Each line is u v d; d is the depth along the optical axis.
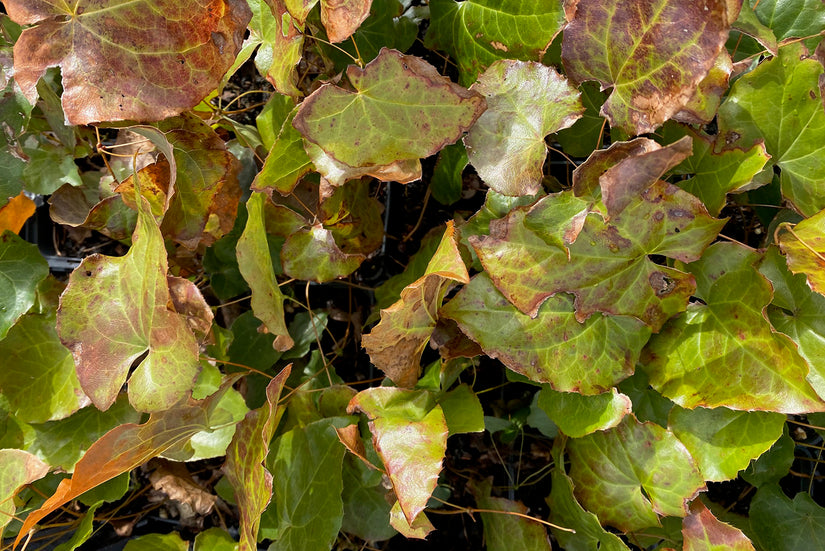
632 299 0.40
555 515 0.46
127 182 0.42
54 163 0.48
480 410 0.43
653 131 0.38
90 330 0.40
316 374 0.48
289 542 0.44
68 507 0.48
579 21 0.38
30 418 0.44
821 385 0.39
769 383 0.39
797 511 0.44
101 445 0.38
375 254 0.54
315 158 0.40
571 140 0.44
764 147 0.39
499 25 0.42
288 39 0.39
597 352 0.41
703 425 0.41
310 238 0.44
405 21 0.48
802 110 0.39
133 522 0.53
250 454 0.42
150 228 0.38
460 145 0.45
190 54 0.38
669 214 0.39
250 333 0.50
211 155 0.42
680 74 0.37
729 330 0.40
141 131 0.39
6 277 0.44
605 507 0.43
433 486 0.39
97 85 0.37
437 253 0.39
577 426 0.42
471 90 0.38
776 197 0.44
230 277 0.50
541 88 0.40
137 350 0.40
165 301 0.38
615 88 0.39
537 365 0.41
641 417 0.44
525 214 0.39
